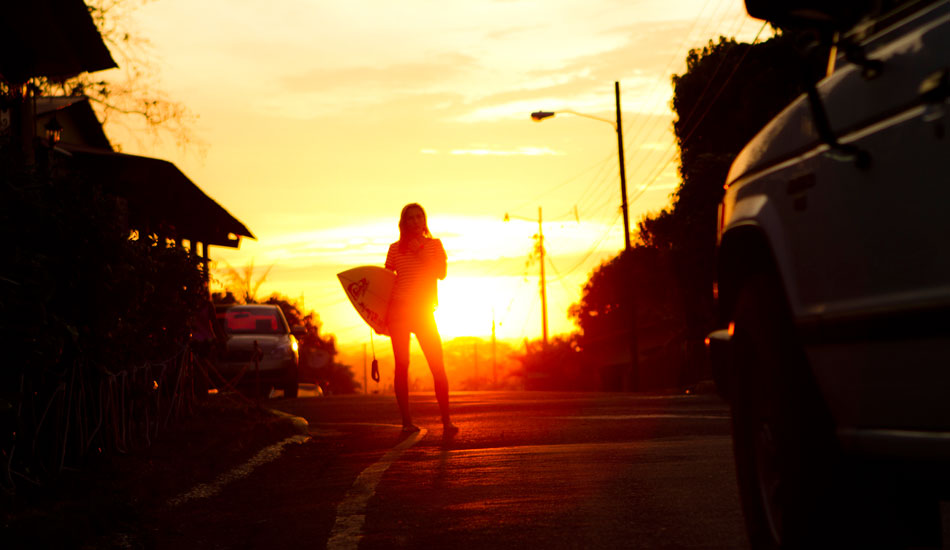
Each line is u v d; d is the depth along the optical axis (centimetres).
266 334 2069
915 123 266
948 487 280
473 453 802
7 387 553
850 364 293
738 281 390
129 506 566
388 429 1054
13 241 558
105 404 714
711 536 459
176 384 941
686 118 2686
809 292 315
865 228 286
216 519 578
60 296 632
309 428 1078
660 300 3362
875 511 310
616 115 3297
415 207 980
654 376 4416
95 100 2378
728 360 387
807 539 320
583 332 5959
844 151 292
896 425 277
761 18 283
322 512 577
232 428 948
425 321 964
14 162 601
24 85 1338
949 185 252
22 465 587
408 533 505
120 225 689
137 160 1532
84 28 1296
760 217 343
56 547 477
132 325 739
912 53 273
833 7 279
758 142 366
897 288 272
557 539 472
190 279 881
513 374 7562
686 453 729
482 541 479
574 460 720
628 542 459
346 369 7925
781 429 330
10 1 1130
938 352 257
